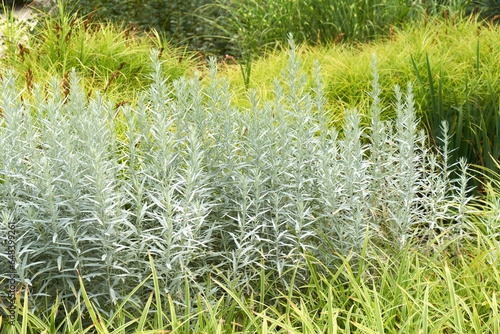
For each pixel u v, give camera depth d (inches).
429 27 248.8
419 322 80.6
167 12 320.8
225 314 87.7
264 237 96.2
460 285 97.5
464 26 245.3
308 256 90.4
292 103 100.9
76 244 77.7
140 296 86.4
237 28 312.2
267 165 97.7
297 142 96.6
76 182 80.0
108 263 78.4
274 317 92.0
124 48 220.1
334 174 95.0
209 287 85.5
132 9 314.8
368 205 98.5
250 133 97.5
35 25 226.2
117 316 84.1
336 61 206.1
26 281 72.7
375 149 107.0
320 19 287.9
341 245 94.5
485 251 105.5
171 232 77.2
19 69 189.0
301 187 95.7
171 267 82.6
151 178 84.9
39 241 83.5
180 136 98.6
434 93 163.3
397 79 180.5
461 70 189.6
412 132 103.7
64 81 138.2
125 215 79.2
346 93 189.2
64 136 85.1
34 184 83.1
